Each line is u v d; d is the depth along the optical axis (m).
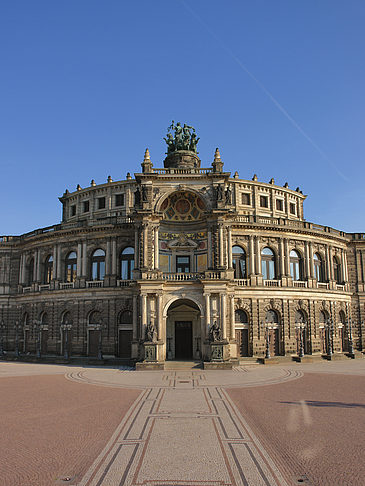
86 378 41.94
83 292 63.03
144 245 54.75
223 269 53.59
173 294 52.94
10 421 23.77
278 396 31.25
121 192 70.56
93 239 65.06
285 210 75.56
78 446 19.03
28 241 72.06
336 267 73.81
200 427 22.14
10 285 73.81
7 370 49.78
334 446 18.77
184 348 58.59
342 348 70.50
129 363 55.28
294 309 63.62
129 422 23.33
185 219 60.72
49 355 64.44
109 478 15.27
